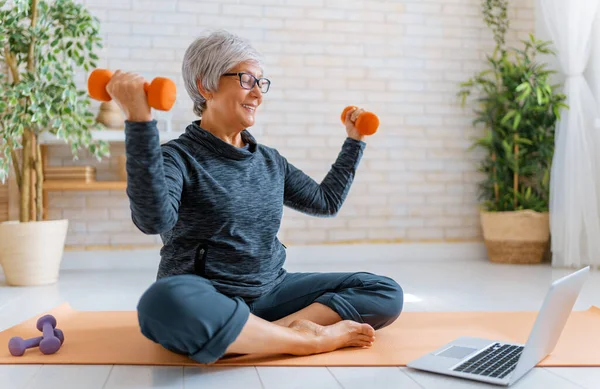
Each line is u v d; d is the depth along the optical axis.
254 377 1.57
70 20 3.47
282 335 1.68
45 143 3.89
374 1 4.41
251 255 1.81
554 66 4.36
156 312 1.53
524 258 4.20
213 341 1.55
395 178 4.45
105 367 1.68
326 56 4.36
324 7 4.36
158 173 1.46
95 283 3.44
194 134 1.79
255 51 1.81
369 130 2.09
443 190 4.50
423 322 2.25
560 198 4.04
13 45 3.33
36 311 2.62
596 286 3.20
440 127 4.49
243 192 1.79
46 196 4.05
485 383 1.50
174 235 1.78
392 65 4.44
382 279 1.96
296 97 4.33
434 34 4.48
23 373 1.62
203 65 1.77
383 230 4.44
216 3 4.23
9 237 3.31
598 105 4.04
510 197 4.33
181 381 1.54
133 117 1.43
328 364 1.67
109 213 4.14
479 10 4.51
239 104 1.78
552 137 4.23
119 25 4.12
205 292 1.57
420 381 1.52
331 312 1.88
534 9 4.54
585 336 1.98
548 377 1.56
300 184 2.04
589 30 4.01
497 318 2.33
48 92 3.32
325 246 4.30
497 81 4.41
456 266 4.09
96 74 1.44
